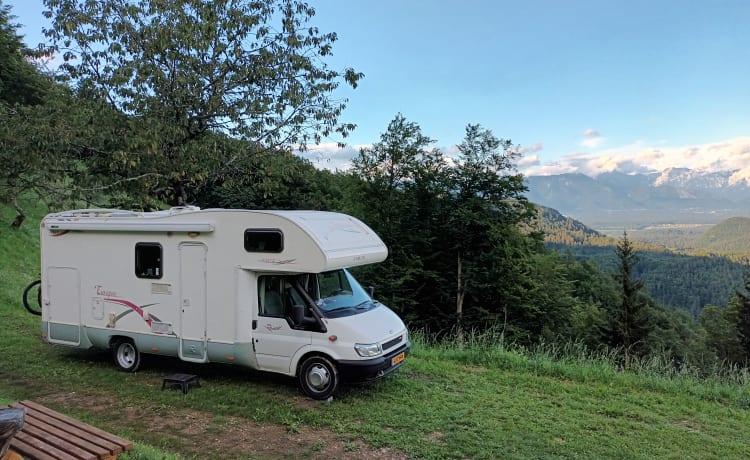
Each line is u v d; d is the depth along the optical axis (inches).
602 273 2379.4
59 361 340.2
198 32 413.4
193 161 439.8
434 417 247.0
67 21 391.5
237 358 284.5
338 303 289.7
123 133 411.2
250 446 215.2
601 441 228.7
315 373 267.7
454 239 1098.7
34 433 169.9
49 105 419.5
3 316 474.0
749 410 287.3
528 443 221.1
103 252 322.7
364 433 227.1
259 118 454.6
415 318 1047.6
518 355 366.6
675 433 244.4
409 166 1100.5
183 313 297.3
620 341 1418.6
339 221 305.4
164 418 245.8
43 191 441.7
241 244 281.7
